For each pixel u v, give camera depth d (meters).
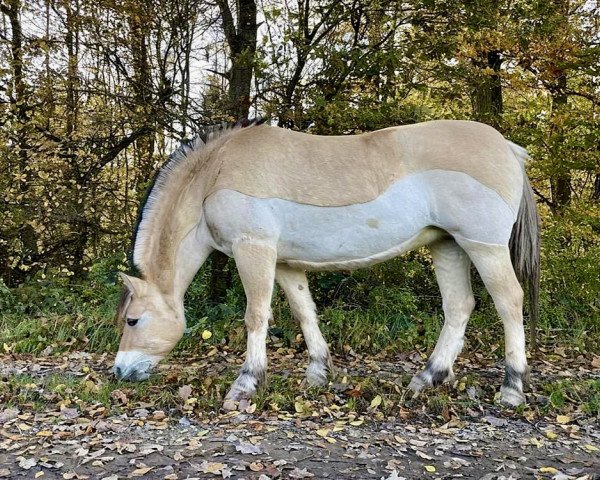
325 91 7.13
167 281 4.39
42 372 5.12
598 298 6.79
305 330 4.61
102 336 6.36
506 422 3.86
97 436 3.51
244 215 4.07
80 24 8.11
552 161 6.99
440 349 4.44
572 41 7.09
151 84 8.20
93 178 8.50
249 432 3.59
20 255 8.22
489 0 6.86
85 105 8.38
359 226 4.08
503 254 4.03
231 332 6.35
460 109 8.14
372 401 4.11
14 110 7.85
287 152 4.15
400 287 6.91
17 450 3.33
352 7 7.11
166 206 4.41
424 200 4.05
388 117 6.68
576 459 3.30
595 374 5.24
